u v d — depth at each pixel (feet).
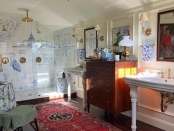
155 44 9.23
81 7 12.16
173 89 6.63
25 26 17.25
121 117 10.82
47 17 15.87
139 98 10.21
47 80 18.94
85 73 12.16
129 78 8.44
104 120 10.32
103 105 10.34
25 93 15.83
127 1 9.78
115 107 9.55
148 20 9.43
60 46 18.08
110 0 10.17
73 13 13.52
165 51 8.79
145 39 9.75
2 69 16.29
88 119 10.37
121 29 11.16
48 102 14.11
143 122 9.95
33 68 17.99
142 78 8.31
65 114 11.21
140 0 9.35
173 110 8.52
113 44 11.80
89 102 11.54
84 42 14.67
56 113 11.39
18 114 7.18
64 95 15.49
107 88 9.95
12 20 16.44
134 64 10.08
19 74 17.21
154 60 9.34
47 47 18.74
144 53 9.57
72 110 12.01
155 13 9.14
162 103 8.29
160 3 8.77
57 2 12.39
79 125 9.50
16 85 17.07
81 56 15.01
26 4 13.33
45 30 18.45
